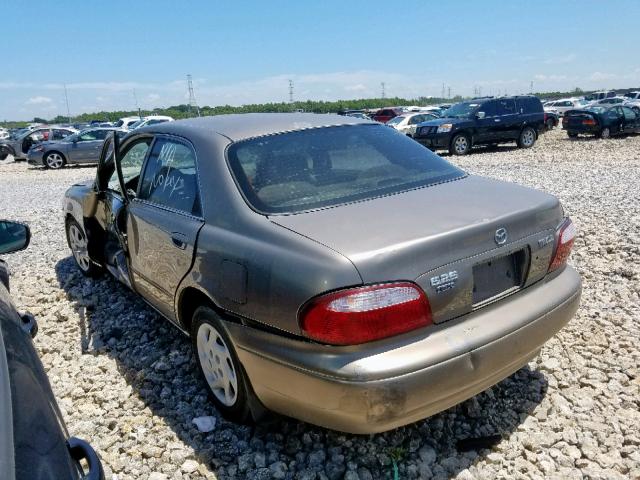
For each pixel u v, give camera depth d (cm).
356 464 285
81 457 155
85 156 2219
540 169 1370
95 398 357
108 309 497
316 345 245
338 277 237
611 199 845
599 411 318
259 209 290
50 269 629
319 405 249
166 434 316
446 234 255
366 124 383
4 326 180
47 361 412
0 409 132
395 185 319
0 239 302
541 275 298
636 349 380
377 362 237
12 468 119
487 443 296
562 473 273
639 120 2344
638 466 275
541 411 320
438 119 2044
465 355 251
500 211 283
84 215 507
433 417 318
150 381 372
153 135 405
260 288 263
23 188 1585
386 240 249
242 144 330
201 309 314
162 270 357
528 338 276
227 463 293
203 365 333
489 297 274
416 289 245
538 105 2073
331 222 270
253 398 291
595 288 490
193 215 327
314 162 325
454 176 345
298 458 293
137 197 404
